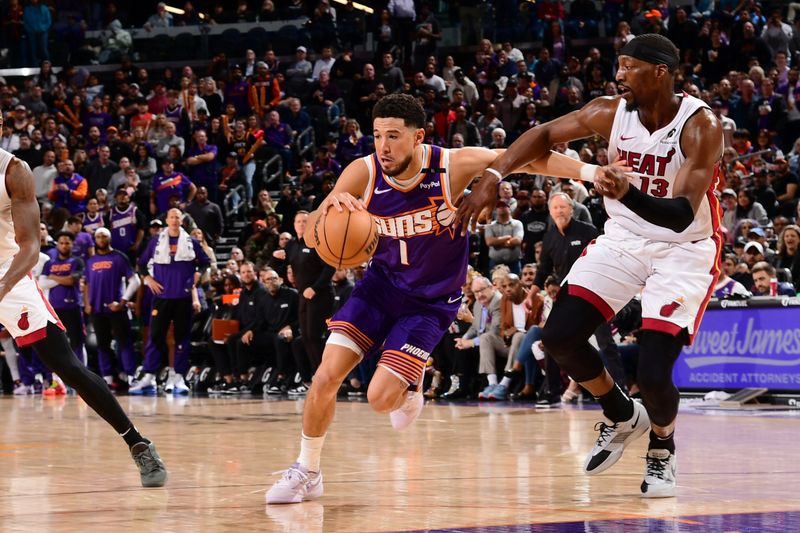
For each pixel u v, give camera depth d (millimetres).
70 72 23016
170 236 14172
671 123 4359
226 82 21750
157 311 14219
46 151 18688
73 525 3645
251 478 5016
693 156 4281
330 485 4703
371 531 3467
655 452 4375
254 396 13398
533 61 20500
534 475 5062
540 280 10930
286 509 4012
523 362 11688
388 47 21422
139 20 26906
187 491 4555
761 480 4832
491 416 9305
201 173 18469
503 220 13680
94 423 8898
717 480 4836
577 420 8742
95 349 15859
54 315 4887
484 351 12227
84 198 17984
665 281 4469
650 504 4086
